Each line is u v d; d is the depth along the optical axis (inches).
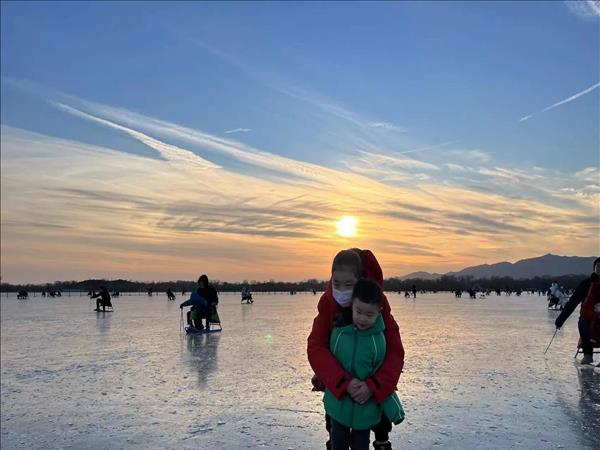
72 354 480.7
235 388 309.0
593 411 245.4
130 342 573.3
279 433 217.0
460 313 1114.7
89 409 266.1
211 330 701.9
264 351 478.6
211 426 228.8
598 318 372.5
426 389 295.4
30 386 330.3
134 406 270.1
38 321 974.4
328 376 142.9
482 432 213.5
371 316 139.3
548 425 223.0
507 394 281.9
